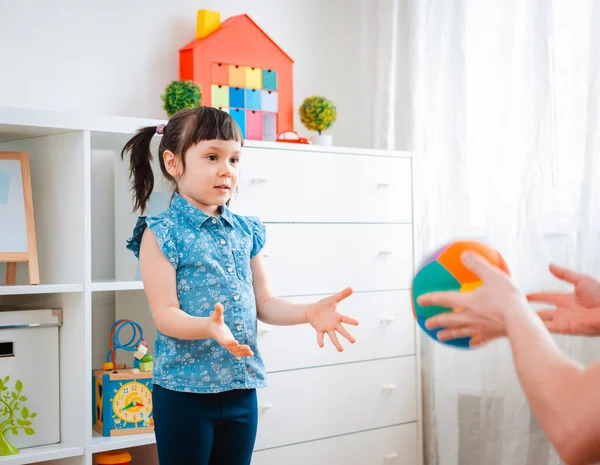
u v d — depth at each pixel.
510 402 2.24
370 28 2.77
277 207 2.16
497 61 2.32
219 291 1.51
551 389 0.52
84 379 1.83
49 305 1.98
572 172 2.14
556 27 2.17
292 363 2.18
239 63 2.43
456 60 2.43
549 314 0.84
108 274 2.30
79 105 2.27
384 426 2.38
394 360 2.41
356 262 2.34
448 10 2.46
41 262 2.01
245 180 2.09
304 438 2.20
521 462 2.22
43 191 1.99
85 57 2.28
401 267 2.45
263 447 2.11
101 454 1.99
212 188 1.53
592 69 2.05
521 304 0.59
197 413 1.48
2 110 1.73
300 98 2.76
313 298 2.23
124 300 2.24
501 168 2.30
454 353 2.40
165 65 2.44
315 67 2.80
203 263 1.50
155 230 1.49
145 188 1.77
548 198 2.18
